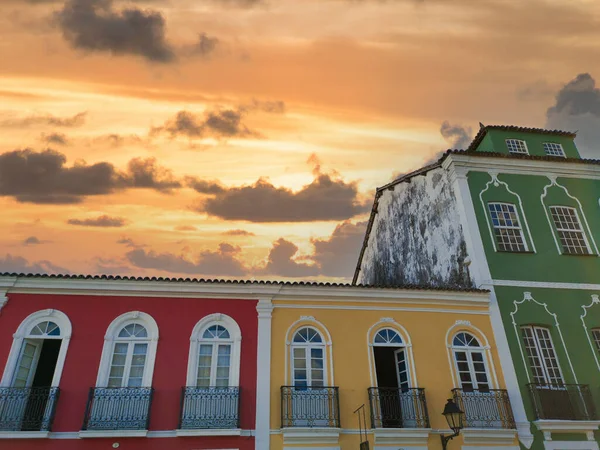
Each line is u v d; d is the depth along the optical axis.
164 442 9.25
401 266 17.08
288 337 10.77
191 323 10.58
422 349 11.12
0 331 9.80
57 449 8.91
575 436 10.57
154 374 9.90
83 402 9.42
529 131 15.70
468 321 11.62
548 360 11.60
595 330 12.28
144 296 10.69
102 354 9.96
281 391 9.99
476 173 14.07
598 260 13.27
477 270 12.39
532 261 12.82
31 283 10.25
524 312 12.01
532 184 14.24
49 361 11.18
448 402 9.48
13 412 9.09
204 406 9.63
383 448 9.83
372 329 11.21
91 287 10.49
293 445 9.55
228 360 10.41
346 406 10.20
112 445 9.10
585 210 14.14
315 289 11.23
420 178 16.11
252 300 11.07
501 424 10.32
